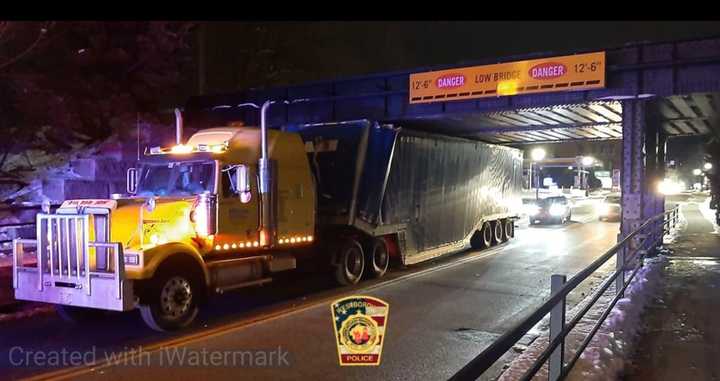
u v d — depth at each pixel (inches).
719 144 1254.9
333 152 549.6
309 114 867.4
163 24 815.7
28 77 678.5
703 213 1616.6
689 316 341.7
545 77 681.6
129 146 799.7
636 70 644.7
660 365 251.6
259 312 406.9
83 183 735.1
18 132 690.8
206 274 373.7
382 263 576.1
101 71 772.6
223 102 944.9
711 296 400.5
